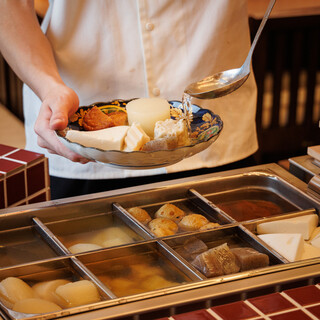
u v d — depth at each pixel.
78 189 1.57
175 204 1.17
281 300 0.80
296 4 3.08
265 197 1.21
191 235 1.01
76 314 0.75
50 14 1.63
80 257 0.93
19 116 3.02
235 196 1.21
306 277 0.83
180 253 0.98
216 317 0.76
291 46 3.37
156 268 0.94
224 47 1.52
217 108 1.54
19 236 1.05
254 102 1.62
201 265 0.91
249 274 0.83
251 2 3.04
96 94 1.54
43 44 1.42
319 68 3.47
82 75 1.53
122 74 1.51
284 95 3.50
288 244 0.98
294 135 3.59
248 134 1.60
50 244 1.02
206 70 1.52
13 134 2.68
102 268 0.94
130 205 1.14
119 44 1.49
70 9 1.47
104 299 0.83
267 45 3.30
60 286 0.86
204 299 0.78
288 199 1.18
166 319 0.76
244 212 1.16
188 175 1.54
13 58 1.37
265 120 3.52
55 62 1.54
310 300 0.80
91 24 1.48
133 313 0.75
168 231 1.05
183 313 0.77
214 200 1.20
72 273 0.92
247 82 1.58
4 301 0.84
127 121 1.22
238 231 1.04
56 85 1.26
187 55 1.50
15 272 0.90
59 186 1.59
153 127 1.18
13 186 1.20
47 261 0.92
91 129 1.15
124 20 1.48
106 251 0.95
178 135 1.08
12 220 1.06
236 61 1.57
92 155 1.02
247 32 1.58
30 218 1.07
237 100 1.57
